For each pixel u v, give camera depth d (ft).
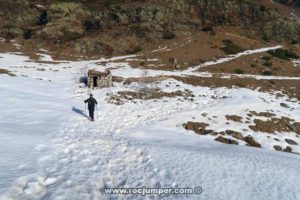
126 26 250.98
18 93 108.47
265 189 46.88
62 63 195.21
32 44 226.38
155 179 48.21
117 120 94.73
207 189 45.50
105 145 64.13
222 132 95.45
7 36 233.35
